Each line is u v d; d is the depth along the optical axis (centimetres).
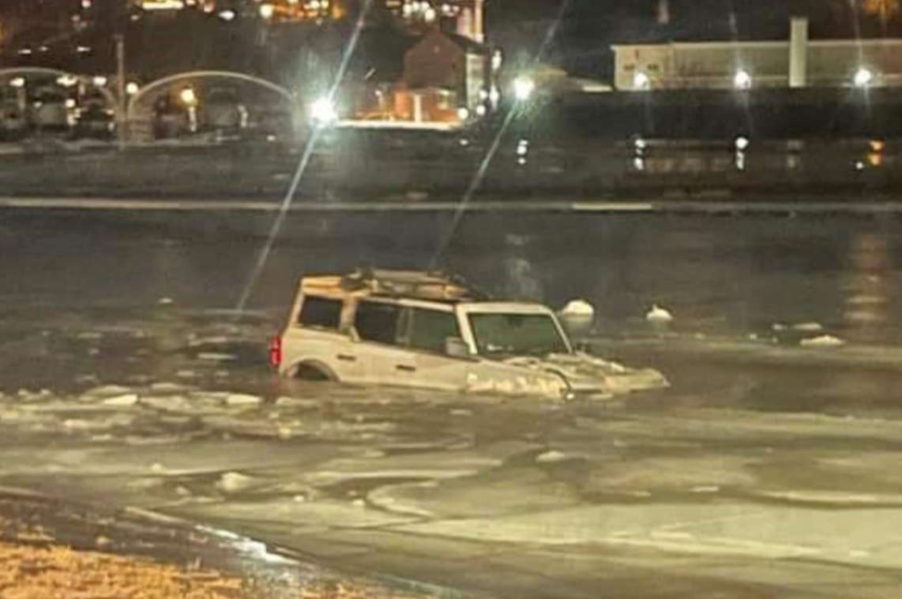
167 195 13412
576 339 5725
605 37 19900
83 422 4069
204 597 1906
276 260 8750
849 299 7088
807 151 14775
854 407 4347
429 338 4684
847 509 3092
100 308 6731
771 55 18375
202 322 6262
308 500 3144
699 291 7388
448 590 2330
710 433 3922
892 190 13650
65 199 13062
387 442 3788
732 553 2742
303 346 4862
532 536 2862
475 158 15050
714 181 13988
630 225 10988
